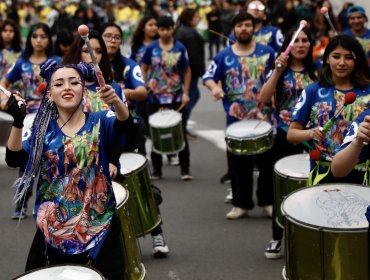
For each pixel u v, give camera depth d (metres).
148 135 10.70
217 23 24.78
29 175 4.62
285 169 6.43
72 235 4.61
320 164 5.76
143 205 6.37
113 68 7.39
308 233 4.66
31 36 8.84
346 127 5.77
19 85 9.25
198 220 8.34
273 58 8.57
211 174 10.56
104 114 4.71
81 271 4.32
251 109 8.59
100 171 4.66
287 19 16.69
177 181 10.24
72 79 4.62
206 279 6.61
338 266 4.60
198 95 12.28
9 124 8.23
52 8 34.59
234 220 8.30
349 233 4.55
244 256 7.16
